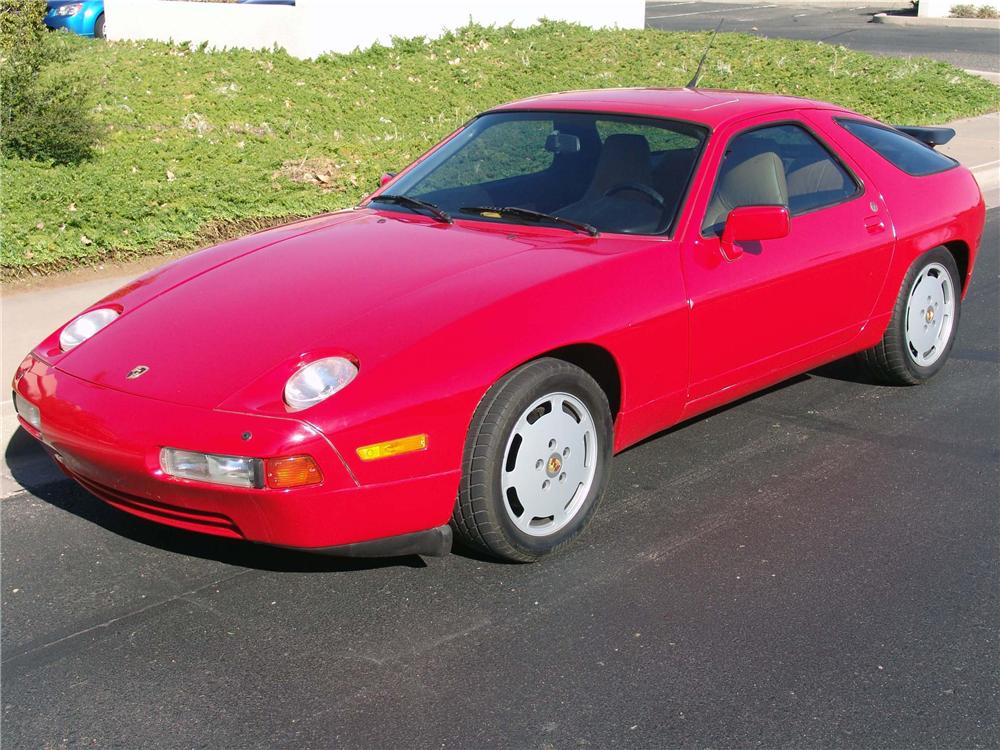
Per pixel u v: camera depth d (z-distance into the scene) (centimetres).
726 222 427
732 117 463
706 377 430
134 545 393
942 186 552
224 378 337
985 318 704
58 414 353
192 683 310
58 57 1022
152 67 1308
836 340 498
